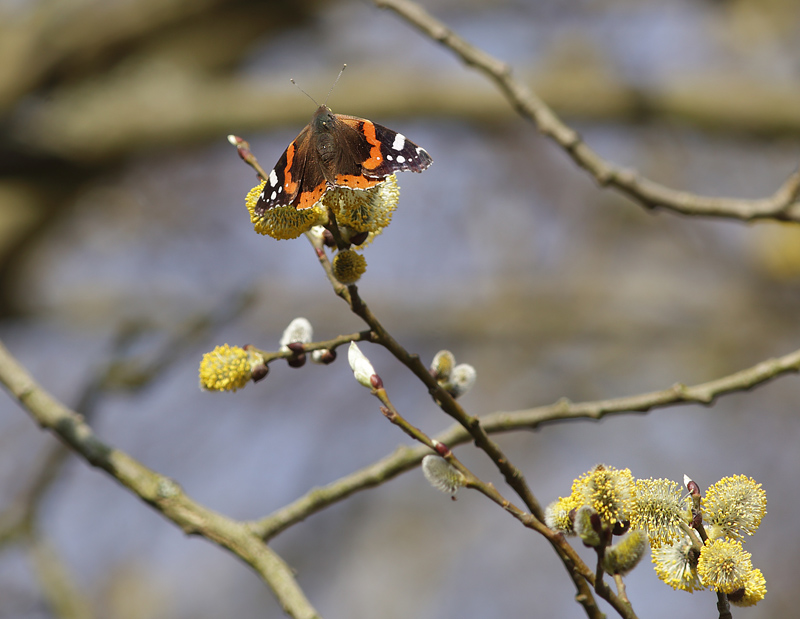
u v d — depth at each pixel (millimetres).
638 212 15250
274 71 14594
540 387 14328
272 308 14000
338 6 14086
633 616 3154
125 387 7562
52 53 12352
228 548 4559
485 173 15234
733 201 6027
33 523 7133
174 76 12938
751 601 2939
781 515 12680
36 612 8430
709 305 14656
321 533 13672
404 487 13938
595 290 14750
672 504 3053
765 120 12508
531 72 13094
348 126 3582
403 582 13102
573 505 3236
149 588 11844
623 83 12648
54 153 12211
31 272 12914
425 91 12852
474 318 14609
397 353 3498
